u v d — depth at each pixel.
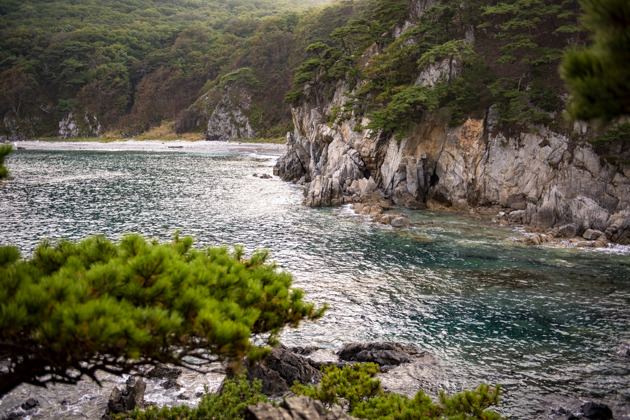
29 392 20.47
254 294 10.84
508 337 26.81
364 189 68.88
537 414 19.69
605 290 33.66
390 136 70.94
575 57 8.27
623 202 53.31
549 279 35.91
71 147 170.88
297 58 194.38
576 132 57.97
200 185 83.00
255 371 20.28
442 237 48.06
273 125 188.50
